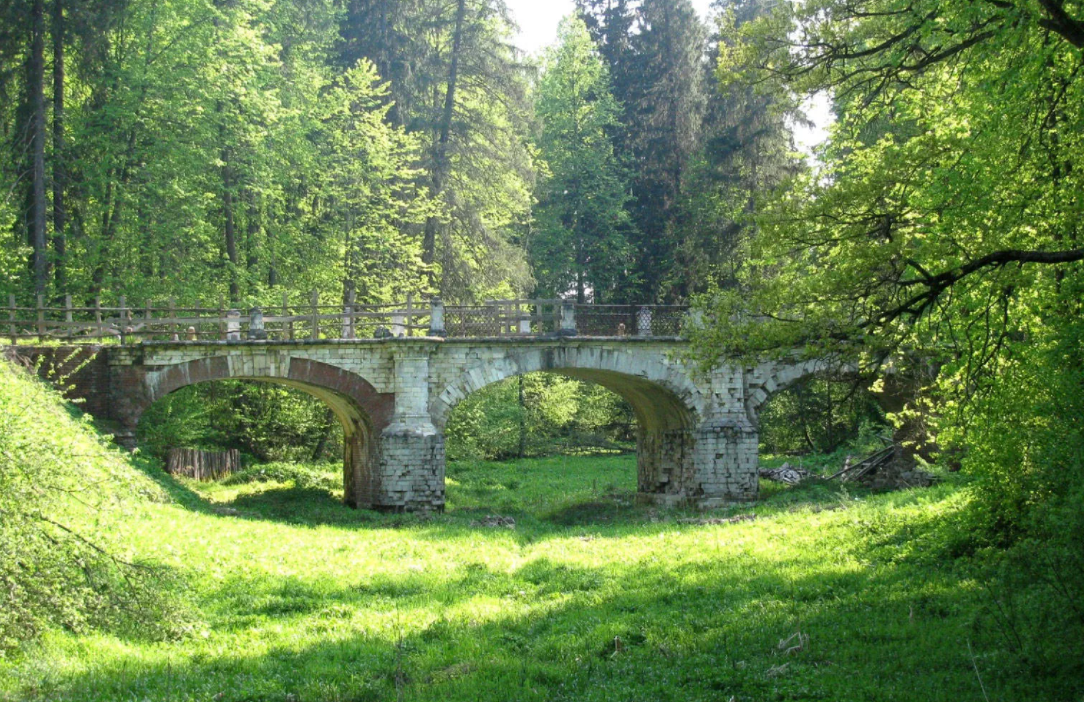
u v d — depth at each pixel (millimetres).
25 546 12391
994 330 15070
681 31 52875
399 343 31406
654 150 53562
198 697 11250
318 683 11922
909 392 32531
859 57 17047
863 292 15016
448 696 11352
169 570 14508
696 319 33375
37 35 31406
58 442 12953
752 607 15008
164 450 34531
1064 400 12078
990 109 13430
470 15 46125
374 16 49594
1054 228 13688
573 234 52750
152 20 35062
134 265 36750
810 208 15023
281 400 42312
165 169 34531
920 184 14320
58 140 33375
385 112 43875
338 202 42375
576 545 24359
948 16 14023
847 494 29891
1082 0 12836
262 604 16141
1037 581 11148
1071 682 10023
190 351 29906
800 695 10867
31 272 33344
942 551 16875
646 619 14750
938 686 10711
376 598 17250
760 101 46156
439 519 29891
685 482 35344
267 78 38750
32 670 11547
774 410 49344
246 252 40719
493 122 46469
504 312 41375
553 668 12297
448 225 43906
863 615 13969
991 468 14781
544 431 54906
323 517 29453
